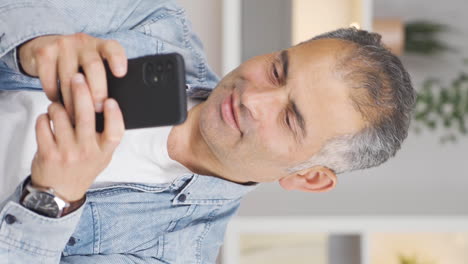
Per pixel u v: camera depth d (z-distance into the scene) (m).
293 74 1.29
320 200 2.54
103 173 1.33
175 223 1.47
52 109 0.92
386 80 1.37
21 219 1.00
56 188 0.97
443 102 2.78
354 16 2.39
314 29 2.43
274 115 1.27
